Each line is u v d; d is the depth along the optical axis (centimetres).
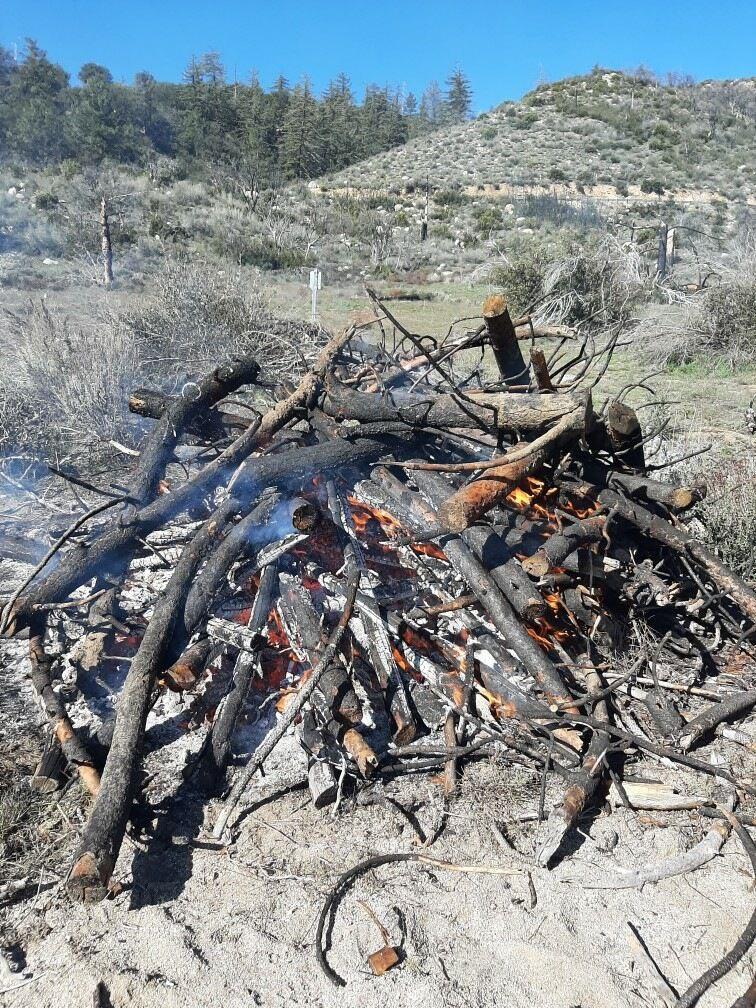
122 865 317
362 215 3909
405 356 663
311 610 411
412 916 294
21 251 2489
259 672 398
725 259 1470
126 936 285
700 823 342
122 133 5466
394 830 334
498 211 3878
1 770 367
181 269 1146
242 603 433
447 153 5647
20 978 270
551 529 451
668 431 845
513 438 476
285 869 315
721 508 561
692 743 385
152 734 390
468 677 399
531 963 277
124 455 774
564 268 1567
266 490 451
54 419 816
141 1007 261
